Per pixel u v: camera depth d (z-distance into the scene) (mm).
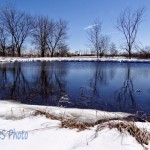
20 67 24672
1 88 11875
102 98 9461
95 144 3352
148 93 10672
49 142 3510
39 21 51312
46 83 13617
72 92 10797
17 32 48531
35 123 4297
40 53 52656
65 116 5641
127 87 12297
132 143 3346
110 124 4031
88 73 18797
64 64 30500
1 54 48688
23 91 11023
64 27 53531
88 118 5656
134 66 27188
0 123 4336
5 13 49062
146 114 7016
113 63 33312
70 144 3467
